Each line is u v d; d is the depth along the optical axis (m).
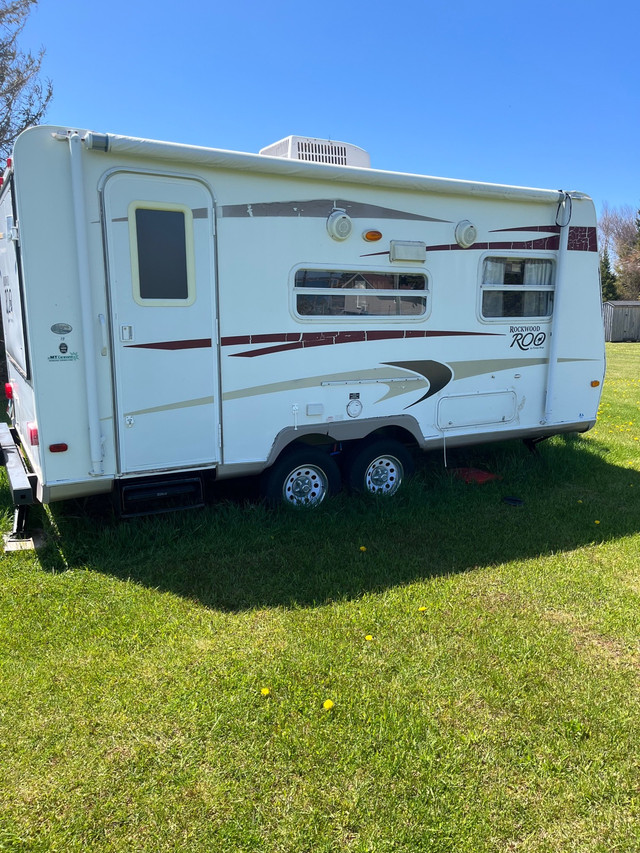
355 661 3.10
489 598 3.78
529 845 2.13
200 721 2.65
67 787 2.32
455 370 5.32
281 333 4.51
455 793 2.32
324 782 2.36
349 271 4.70
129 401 4.05
